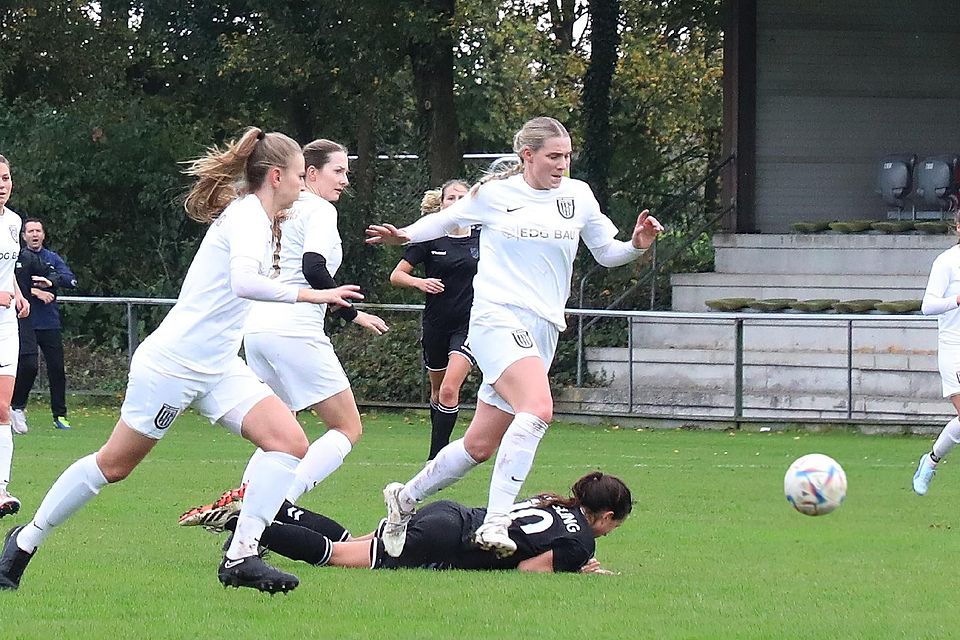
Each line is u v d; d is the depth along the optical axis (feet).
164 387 61.36
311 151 87.25
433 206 122.31
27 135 266.77
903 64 255.50
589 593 67.36
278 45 260.83
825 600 67.36
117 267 266.57
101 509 99.66
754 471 131.03
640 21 316.19
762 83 253.24
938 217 245.45
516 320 73.77
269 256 61.82
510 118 337.93
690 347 202.69
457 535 74.33
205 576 71.31
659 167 296.51
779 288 223.10
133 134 262.67
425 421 187.73
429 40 233.14
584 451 150.71
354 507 102.58
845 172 254.68
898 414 176.24
